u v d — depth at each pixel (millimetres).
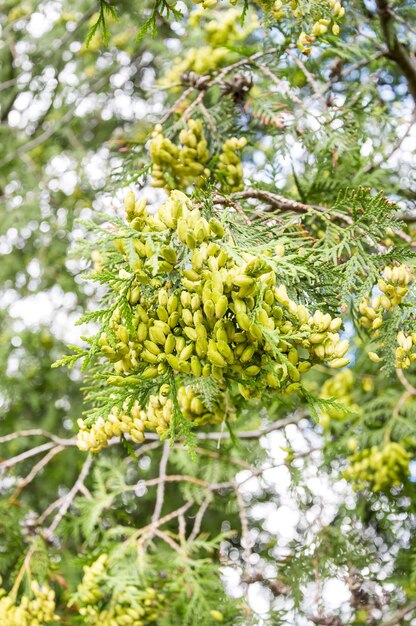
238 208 1892
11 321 5508
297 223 2086
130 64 5059
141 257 1545
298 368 1518
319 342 1503
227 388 1896
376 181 2838
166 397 1771
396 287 1739
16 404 5414
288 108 3133
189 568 3039
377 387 3785
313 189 2740
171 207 1530
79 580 3898
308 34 2279
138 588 3018
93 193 5207
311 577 3395
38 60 5445
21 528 3424
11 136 5574
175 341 1485
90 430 2041
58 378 5367
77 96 5258
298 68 3109
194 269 1433
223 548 4648
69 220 5133
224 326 1413
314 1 2061
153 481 3238
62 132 5254
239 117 2826
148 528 3139
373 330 1837
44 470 5203
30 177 5371
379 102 3377
